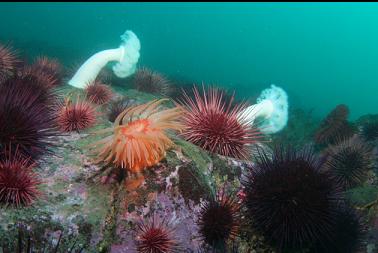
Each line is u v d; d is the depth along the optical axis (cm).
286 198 67
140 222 63
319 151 142
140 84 160
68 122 83
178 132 83
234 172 81
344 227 78
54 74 129
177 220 66
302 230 67
